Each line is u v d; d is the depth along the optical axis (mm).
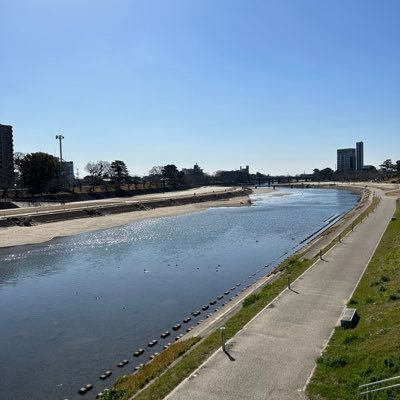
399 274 25844
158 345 23984
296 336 18703
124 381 17984
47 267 45719
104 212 96500
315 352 16969
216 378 15117
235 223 81062
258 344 17953
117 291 35625
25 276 41938
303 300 23891
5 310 31422
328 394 13586
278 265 41281
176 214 101312
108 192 159875
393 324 17688
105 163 193250
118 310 30594
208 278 39062
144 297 33625
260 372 15398
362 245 40094
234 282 37406
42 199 124000
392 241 39219
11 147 176875
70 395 18969
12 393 19391
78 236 66688
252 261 46031
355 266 31734
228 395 13914
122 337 25469
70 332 26625
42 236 65438
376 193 131875
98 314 29875
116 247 56562
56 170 135625
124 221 85750
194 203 135750
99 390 19203
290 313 21750
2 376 21031
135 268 44125
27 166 128125
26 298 34438
